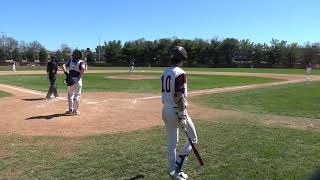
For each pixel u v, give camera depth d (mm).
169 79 6785
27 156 8391
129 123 12570
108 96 20828
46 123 12484
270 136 10180
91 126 12047
